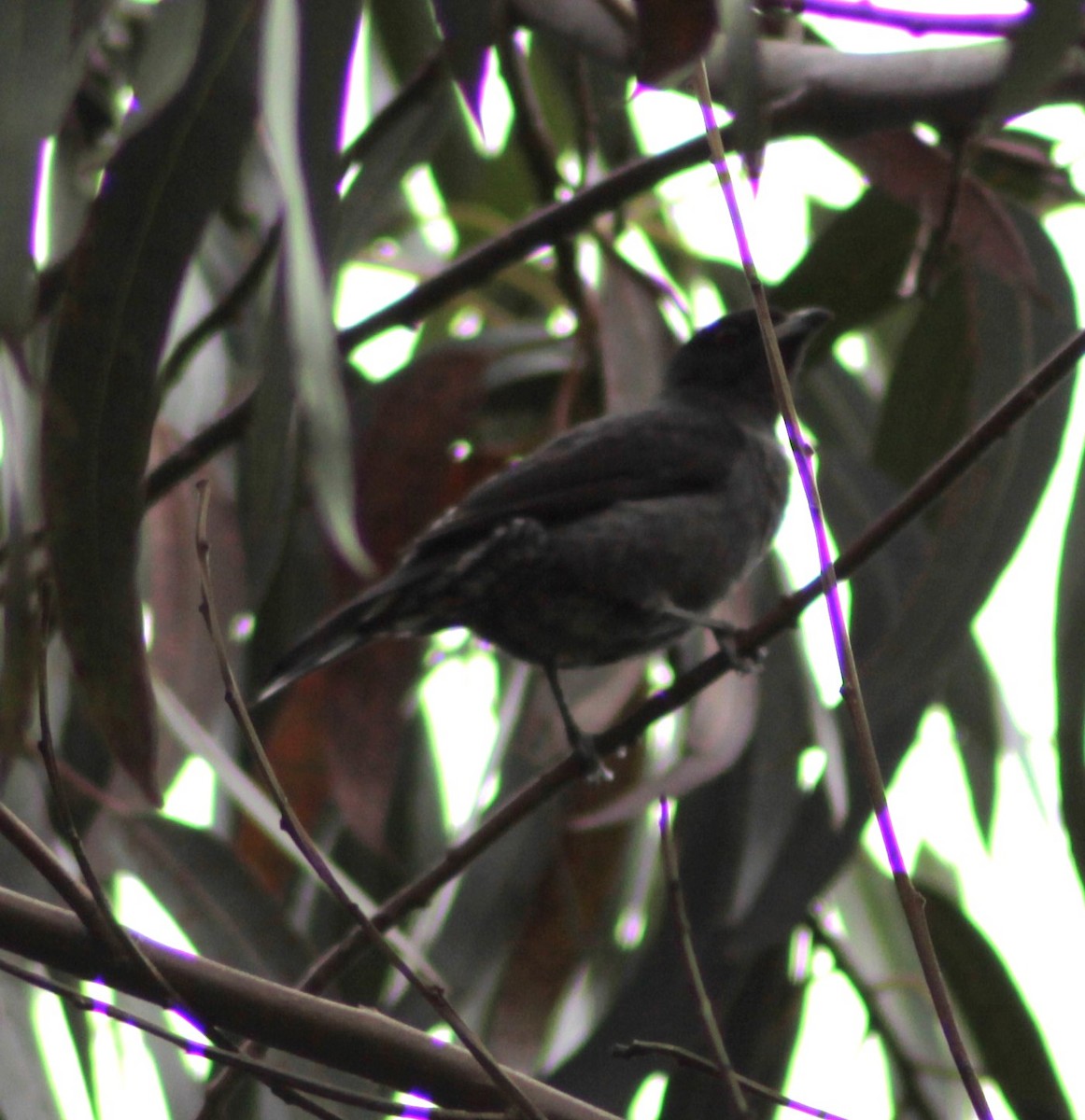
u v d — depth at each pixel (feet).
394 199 35.70
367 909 31.48
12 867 30.91
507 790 35.40
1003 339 34.91
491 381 38.70
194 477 36.73
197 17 21.91
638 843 37.19
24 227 19.76
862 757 16.08
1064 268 34.50
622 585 33.35
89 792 31.73
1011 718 37.78
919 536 35.40
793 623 26.91
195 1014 18.92
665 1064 31.78
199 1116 20.29
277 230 31.27
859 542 25.08
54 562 21.90
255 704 29.89
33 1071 28.89
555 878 34.19
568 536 32.96
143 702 21.85
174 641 35.17
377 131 33.35
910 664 30.86
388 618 32.27
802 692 34.78
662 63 22.91
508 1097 17.04
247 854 35.76
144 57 21.83
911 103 30.58
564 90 39.47
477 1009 33.32
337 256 32.14
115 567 21.89
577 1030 35.73
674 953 32.94
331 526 18.30
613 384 37.24
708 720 32.01
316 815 35.91
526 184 42.78
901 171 33.60
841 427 40.83
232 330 38.81
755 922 31.78
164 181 22.13
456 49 22.49
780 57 31.17
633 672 36.52
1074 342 23.79
